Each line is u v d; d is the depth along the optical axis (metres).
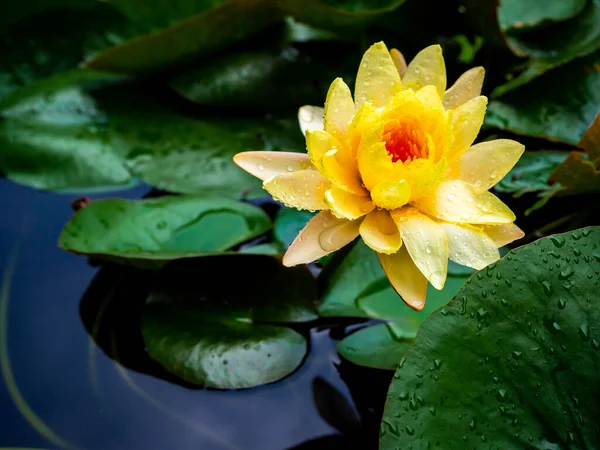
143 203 0.77
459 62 0.85
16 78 0.88
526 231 0.77
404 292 0.70
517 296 0.68
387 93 0.72
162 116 0.83
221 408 0.72
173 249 0.76
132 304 0.76
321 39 0.88
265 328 0.73
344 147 0.71
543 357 0.67
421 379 0.67
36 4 0.88
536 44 0.82
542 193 0.77
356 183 0.71
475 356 0.67
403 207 0.70
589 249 0.68
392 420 0.67
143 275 0.77
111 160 0.81
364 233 0.69
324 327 0.74
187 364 0.72
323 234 0.71
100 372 0.74
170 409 0.72
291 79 0.85
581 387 0.66
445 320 0.68
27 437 0.72
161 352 0.72
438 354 0.67
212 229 0.77
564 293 0.68
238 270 0.75
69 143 0.81
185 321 0.74
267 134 0.82
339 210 0.69
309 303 0.74
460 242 0.70
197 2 0.88
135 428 0.72
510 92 0.81
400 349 0.72
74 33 0.89
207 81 0.84
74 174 0.80
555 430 0.66
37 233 0.79
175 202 0.78
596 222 0.77
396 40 0.84
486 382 0.67
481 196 0.71
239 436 0.71
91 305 0.76
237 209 0.78
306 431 0.71
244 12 0.82
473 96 0.72
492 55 0.83
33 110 0.83
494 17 0.79
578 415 0.66
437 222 0.70
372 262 0.75
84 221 0.76
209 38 0.83
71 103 0.84
